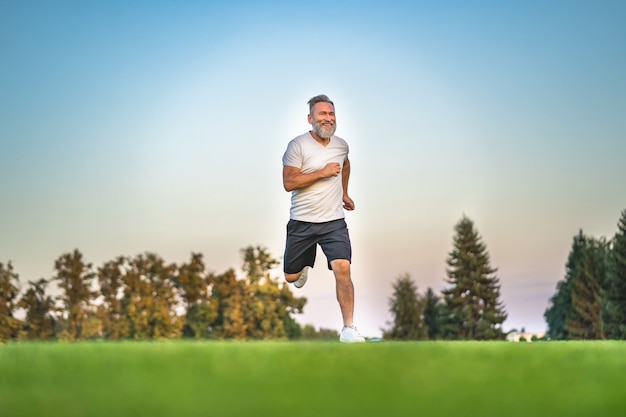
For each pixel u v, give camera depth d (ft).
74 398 4.48
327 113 19.66
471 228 186.91
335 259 19.22
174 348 8.87
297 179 19.13
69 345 10.28
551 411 4.11
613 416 4.07
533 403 4.29
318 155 19.70
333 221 19.44
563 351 8.50
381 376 5.43
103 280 165.37
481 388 4.80
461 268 185.98
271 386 4.83
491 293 185.16
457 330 185.37
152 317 166.20
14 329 154.30
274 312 169.27
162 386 4.81
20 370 6.36
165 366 6.18
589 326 169.89
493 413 3.98
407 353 7.54
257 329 169.37
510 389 4.80
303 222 19.56
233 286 170.40
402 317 195.00
